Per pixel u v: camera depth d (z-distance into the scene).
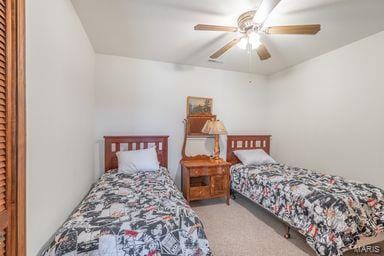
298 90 3.14
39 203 1.05
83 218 1.30
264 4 1.31
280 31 1.67
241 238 2.08
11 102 0.78
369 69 2.19
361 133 2.27
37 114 1.03
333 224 1.60
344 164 2.46
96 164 2.77
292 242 2.01
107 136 2.74
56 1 1.28
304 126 3.03
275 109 3.63
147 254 1.12
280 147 3.51
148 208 1.46
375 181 2.14
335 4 1.62
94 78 2.70
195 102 3.27
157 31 2.12
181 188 3.17
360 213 1.63
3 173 0.75
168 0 1.58
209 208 2.82
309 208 1.82
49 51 1.17
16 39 0.80
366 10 1.70
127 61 2.90
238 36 2.21
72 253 1.04
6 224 0.75
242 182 2.84
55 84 1.27
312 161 2.90
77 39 1.79
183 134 3.22
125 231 1.16
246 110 3.66
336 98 2.56
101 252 1.06
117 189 1.87
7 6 0.76
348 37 2.22
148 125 3.03
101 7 1.68
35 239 1.01
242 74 3.61
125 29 2.07
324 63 2.72
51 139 1.21
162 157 3.02
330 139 2.63
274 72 3.62
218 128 2.97
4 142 0.75
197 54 2.78
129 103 2.92
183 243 1.23
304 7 1.65
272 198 2.27
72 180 1.65
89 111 2.35
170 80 3.13
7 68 0.76
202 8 1.69
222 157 3.48
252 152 3.31
